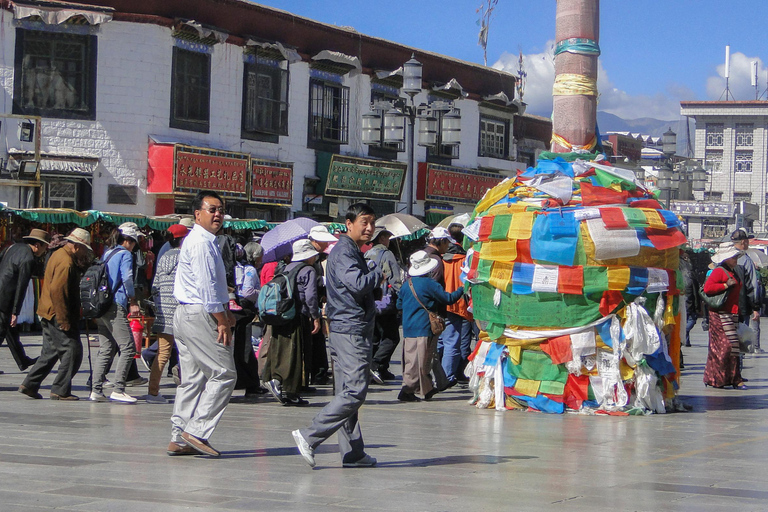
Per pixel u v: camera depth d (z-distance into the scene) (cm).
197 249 779
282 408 1131
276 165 2927
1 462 756
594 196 1124
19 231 1416
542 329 1117
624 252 1093
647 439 914
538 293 1115
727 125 7912
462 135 3812
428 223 3606
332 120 3219
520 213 1133
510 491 661
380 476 715
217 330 786
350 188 3228
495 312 1150
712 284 1412
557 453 825
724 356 1411
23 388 1177
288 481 693
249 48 2873
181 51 2688
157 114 2631
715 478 718
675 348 1168
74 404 1136
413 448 848
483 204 1212
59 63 2527
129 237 1158
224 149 2812
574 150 1235
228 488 666
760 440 915
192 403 798
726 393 1362
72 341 1168
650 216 1117
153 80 2614
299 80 3078
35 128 2425
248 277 1216
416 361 1209
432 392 1231
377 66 3372
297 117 3078
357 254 766
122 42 2575
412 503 622
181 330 788
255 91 2912
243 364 1218
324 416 741
